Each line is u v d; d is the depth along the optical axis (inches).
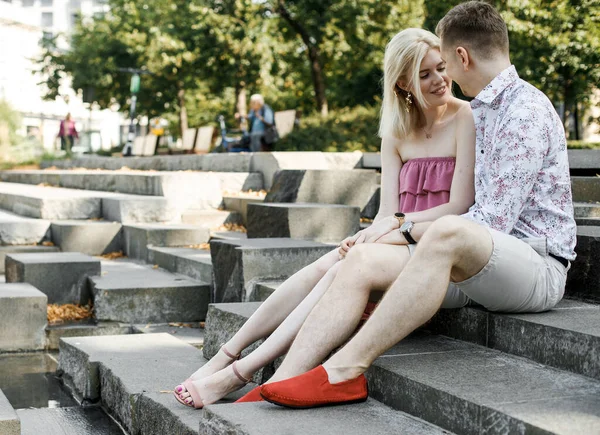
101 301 234.2
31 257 269.6
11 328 224.8
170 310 239.0
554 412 90.7
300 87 1032.8
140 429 140.4
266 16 770.8
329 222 249.8
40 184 581.9
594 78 518.6
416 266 107.9
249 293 203.9
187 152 758.5
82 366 172.2
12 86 1820.9
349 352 110.3
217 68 846.5
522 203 118.7
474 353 121.3
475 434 95.2
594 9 479.2
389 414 107.8
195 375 132.3
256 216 263.4
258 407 111.1
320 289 124.5
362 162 412.5
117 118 2186.3
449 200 134.3
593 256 135.1
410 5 697.6
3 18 1771.7
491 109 124.8
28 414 159.6
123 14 1063.0
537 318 118.0
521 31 496.4
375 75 768.3
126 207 362.9
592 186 245.3
